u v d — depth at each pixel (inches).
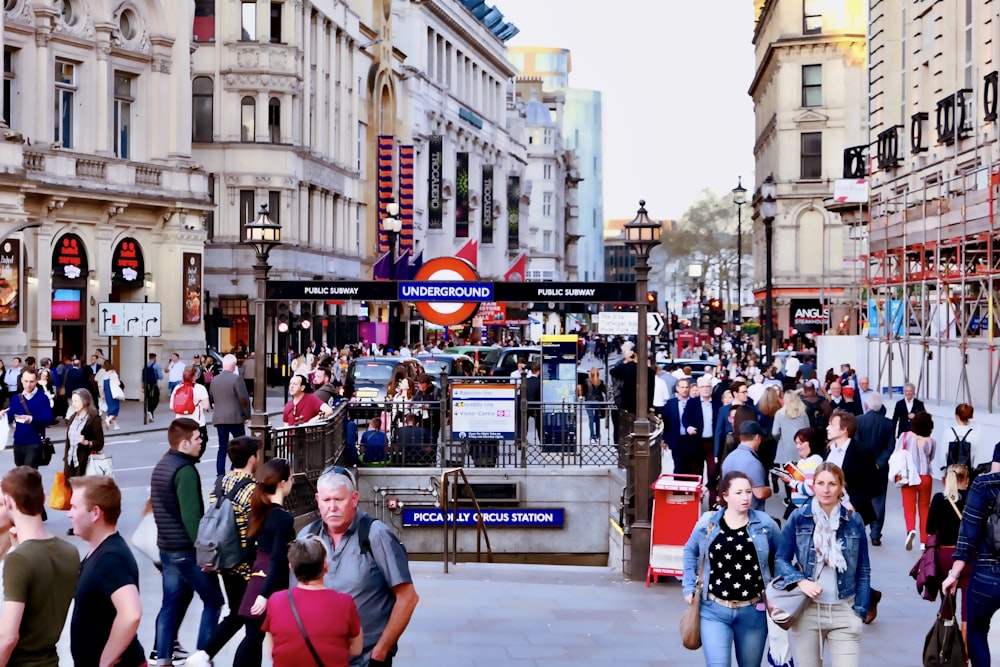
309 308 2549.2
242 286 2386.8
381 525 324.8
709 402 907.4
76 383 1400.1
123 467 1109.7
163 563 436.8
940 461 1056.2
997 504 386.0
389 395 1057.5
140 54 1927.9
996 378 991.0
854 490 582.2
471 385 966.4
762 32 3538.4
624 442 892.6
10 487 291.3
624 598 607.8
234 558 410.9
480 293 724.7
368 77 3154.5
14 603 282.7
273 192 2423.7
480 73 4537.4
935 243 1137.4
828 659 486.6
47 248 1707.7
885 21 1513.3
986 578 387.2
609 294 706.8
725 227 6683.1
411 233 3193.9
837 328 2070.6
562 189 6811.0
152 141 1964.8
